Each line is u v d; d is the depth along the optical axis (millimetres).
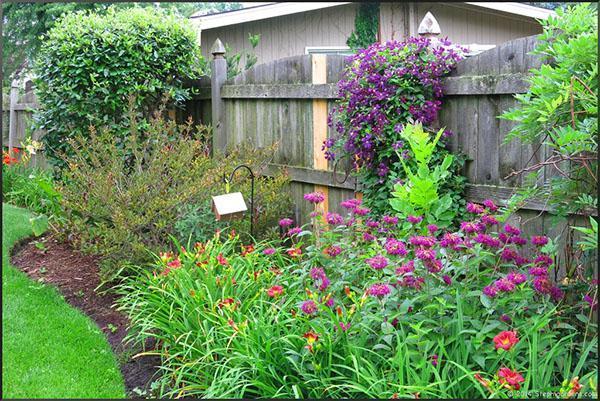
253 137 6211
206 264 3859
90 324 4254
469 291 2949
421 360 2695
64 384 3514
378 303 2957
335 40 10406
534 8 10273
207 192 4906
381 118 4328
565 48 2863
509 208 3131
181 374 3176
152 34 6543
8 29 12641
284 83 5723
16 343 3996
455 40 10469
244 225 5082
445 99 4234
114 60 6293
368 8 10320
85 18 6449
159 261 4301
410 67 4246
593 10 3098
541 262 3006
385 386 2682
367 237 3562
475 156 4043
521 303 2799
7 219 6715
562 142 2791
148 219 4590
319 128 5391
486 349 2750
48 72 6438
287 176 5559
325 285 3025
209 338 3285
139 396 3387
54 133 6676
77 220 5078
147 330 3994
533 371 2594
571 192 3070
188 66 6766
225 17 9523
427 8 10352
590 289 2957
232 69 7164
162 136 5227
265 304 3562
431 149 3570
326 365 2941
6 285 4945
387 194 4367
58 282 5020
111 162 5219
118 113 6570
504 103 3812
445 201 3611
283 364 3043
